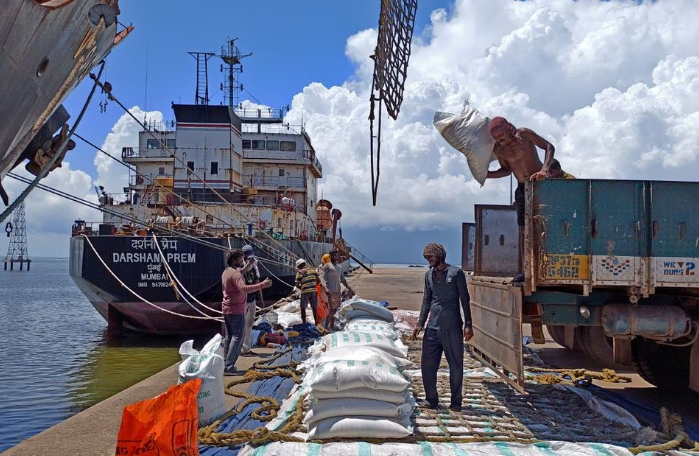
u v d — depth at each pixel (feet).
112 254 47.78
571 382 21.12
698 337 17.66
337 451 13.01
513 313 17.15
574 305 17.61
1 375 38.47
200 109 76.18
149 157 78.64
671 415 15.02
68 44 14.43
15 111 13.39
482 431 15.16
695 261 16.26
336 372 14.44
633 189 16.39
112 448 14.21
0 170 13.79
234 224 68.44
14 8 11.67
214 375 16.22
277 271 58.95
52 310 97.55
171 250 47.98
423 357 17.80
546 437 14.76
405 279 105.50
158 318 49.32
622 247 16.25
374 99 18.33
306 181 91.09
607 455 12.89
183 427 11.02
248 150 89.92
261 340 30.25
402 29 17.35
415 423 15.81
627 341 21.17
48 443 14.56
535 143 19.03
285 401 17.90
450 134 19.72
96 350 48.34
